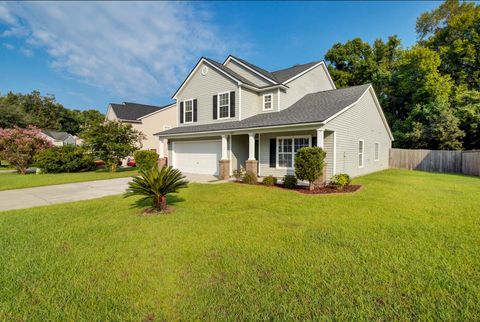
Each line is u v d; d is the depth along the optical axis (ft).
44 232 15.35
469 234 13.97
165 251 12.33
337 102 40.93
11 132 55.06
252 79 50.60
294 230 15.12
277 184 35.19
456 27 65.67
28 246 13.15
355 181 35.70
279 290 8.82
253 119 44.01
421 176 41.91
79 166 58.90
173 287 9.14
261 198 25.09
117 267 10.75
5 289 9.07
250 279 9.57
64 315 7.71
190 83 54.90
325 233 14.46
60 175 50.98
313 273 9.93
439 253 11.55
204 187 32.55
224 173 42.42
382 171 50.93
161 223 17.02
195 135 47.78
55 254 12.12
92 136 55.52
